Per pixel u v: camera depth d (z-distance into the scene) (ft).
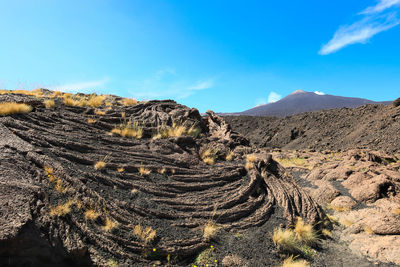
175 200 22.12
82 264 13.57
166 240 17.31
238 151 35.58
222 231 20.61
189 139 32.73
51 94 40.01
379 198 32.40
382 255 20.89
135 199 20.11
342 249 23.27
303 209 27.89
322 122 204.95
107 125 29.86
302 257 21.08
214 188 26.13
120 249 15.14
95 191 18.48
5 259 11.19
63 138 23.75
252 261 18.31
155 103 41.57
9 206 12.79
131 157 25.32
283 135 224.53
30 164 17.90
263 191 28.58
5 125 21.97
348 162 55.16
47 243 12.54
